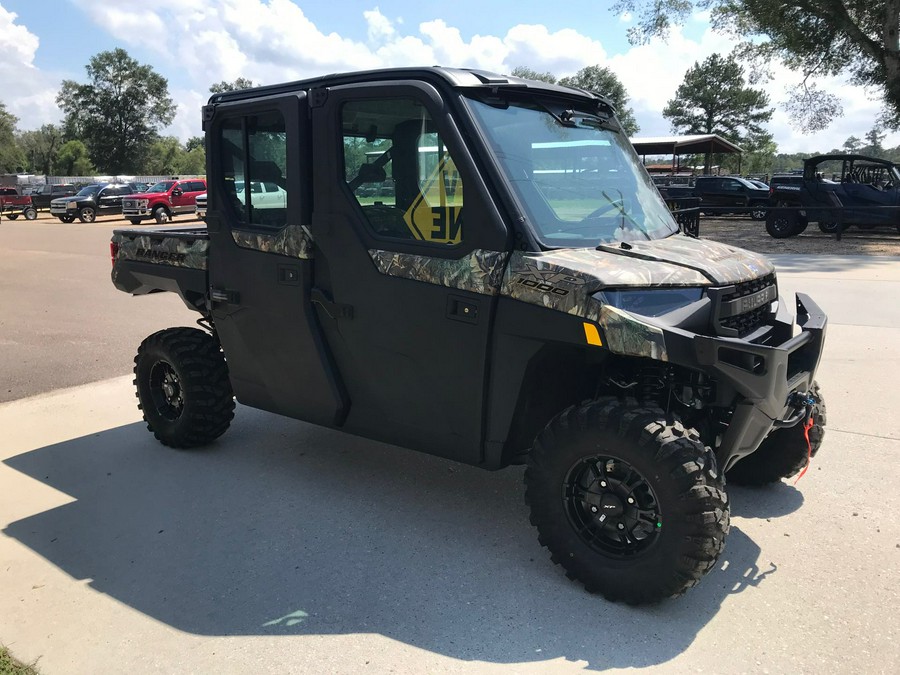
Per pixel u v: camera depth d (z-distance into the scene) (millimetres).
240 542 3570
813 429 3801
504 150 3117
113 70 95625
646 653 2666
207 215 4129
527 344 2980
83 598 3111
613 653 2670
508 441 3203
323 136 3469
